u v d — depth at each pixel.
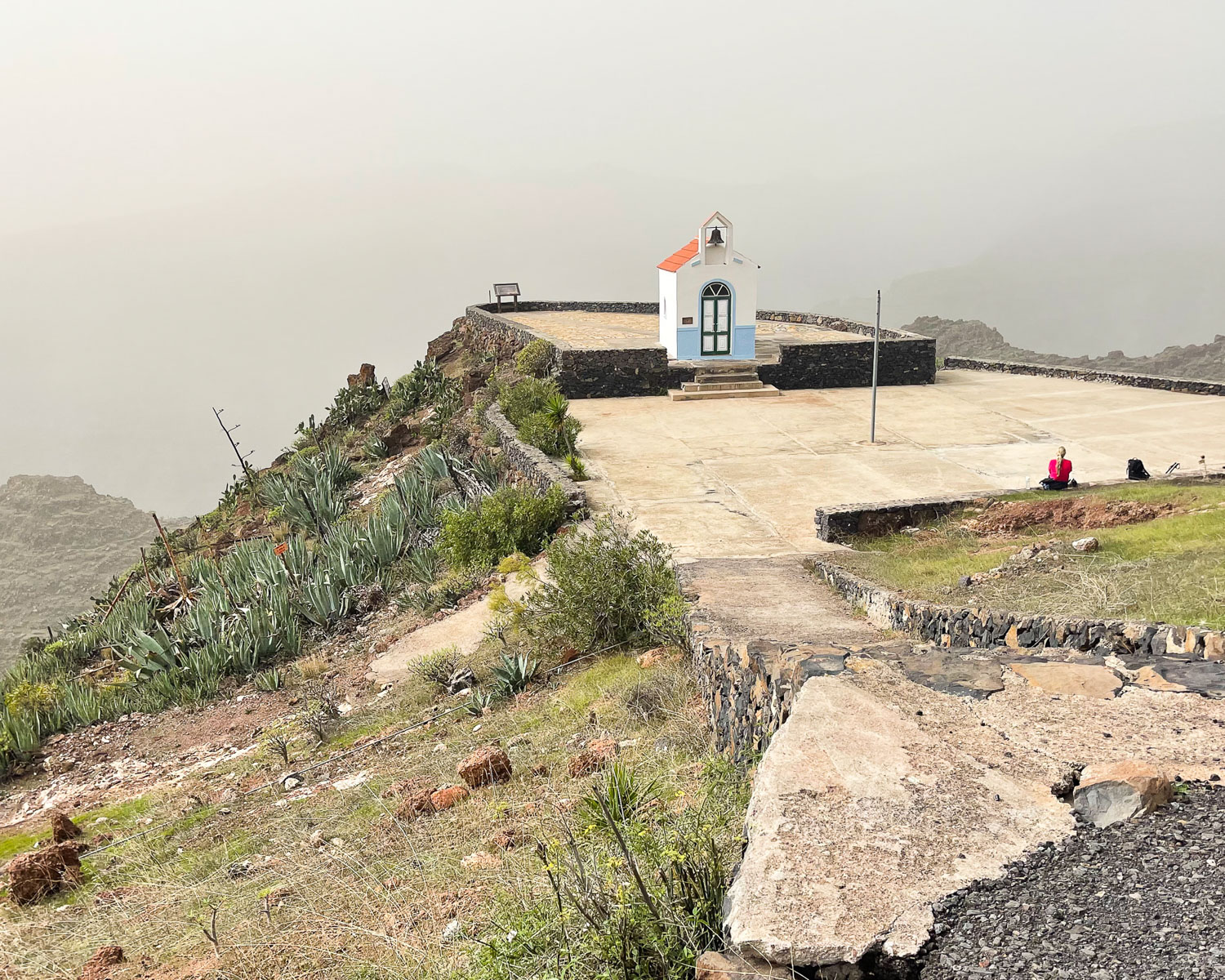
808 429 26.14
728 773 6.72
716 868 4.79
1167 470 20.00
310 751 12.67
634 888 4.71
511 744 10.44
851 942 3.81
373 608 19.42
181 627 19.67
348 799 10.10
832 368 32.34
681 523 18.03
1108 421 26.27
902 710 5.79
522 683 12.55
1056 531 15.44
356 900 7.06
